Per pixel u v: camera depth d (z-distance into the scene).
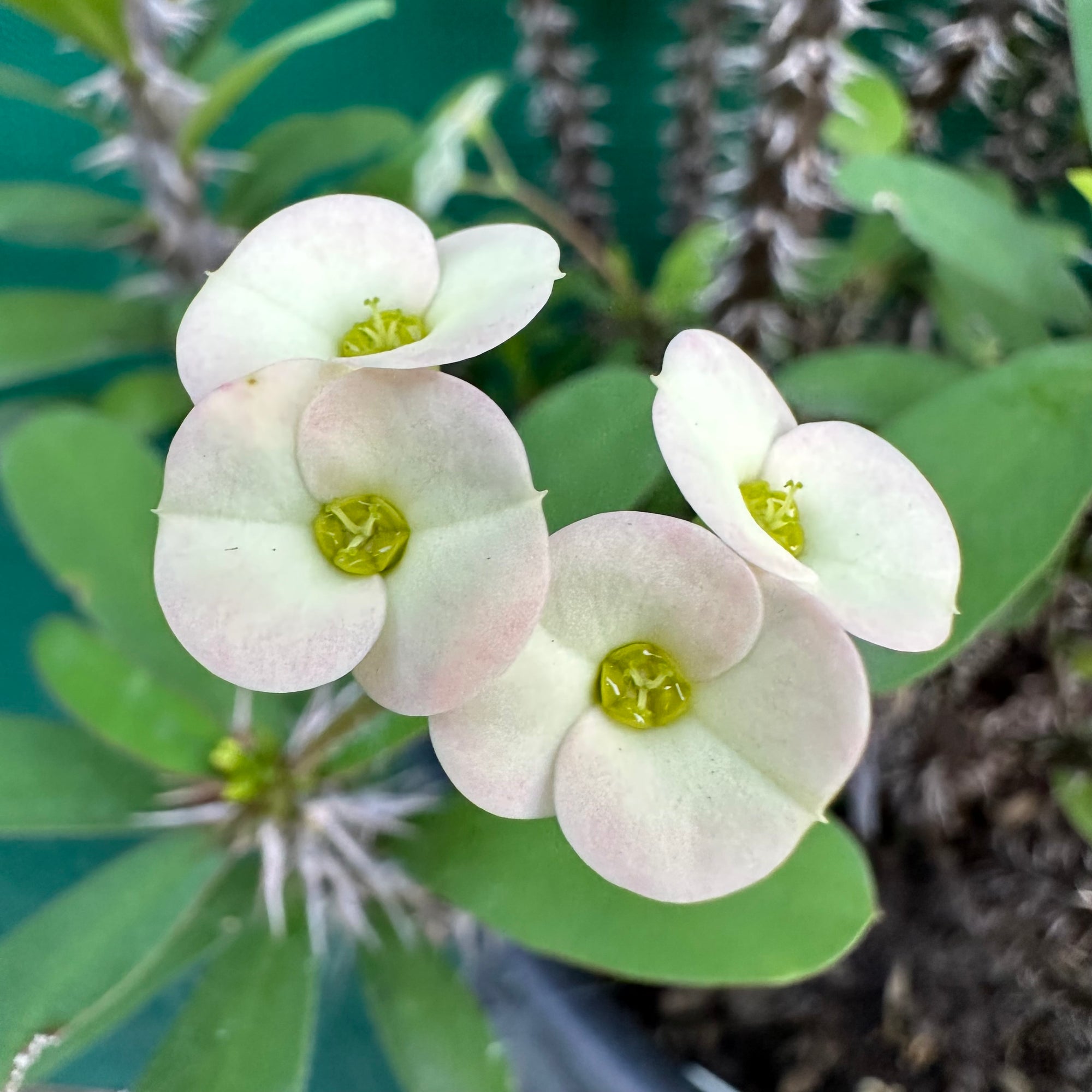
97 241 0.18
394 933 0.14
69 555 0.14
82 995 0.11
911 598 0.09
